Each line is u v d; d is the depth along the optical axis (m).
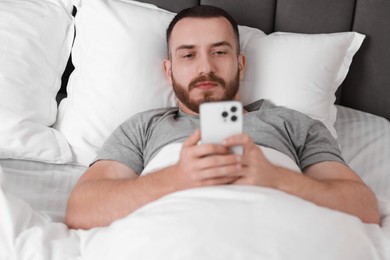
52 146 1.52
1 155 1.49
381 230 1.11
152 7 1.73
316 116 1.61
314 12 1.80
